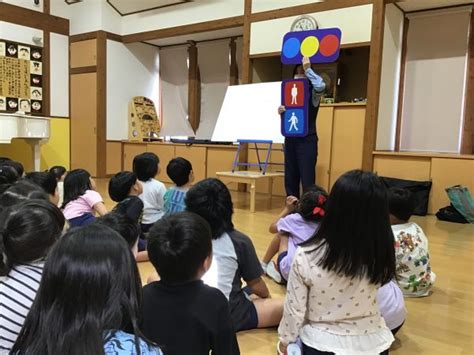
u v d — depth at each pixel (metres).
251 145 6.07
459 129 5.19
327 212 1.20
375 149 5.05
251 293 1.88
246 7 5.84
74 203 2.59
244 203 5.09
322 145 5.40
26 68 7.00
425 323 1.89
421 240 2.12
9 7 6.71
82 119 7.55
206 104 7.57
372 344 1.25
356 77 5.85
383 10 4.87
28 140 6.08
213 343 1.04
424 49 5.34
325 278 1.22
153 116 7.93
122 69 7.58
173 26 6.84
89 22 7.31
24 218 1.07
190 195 1.62
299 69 4.55
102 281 0.67
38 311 0.68
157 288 1.05
